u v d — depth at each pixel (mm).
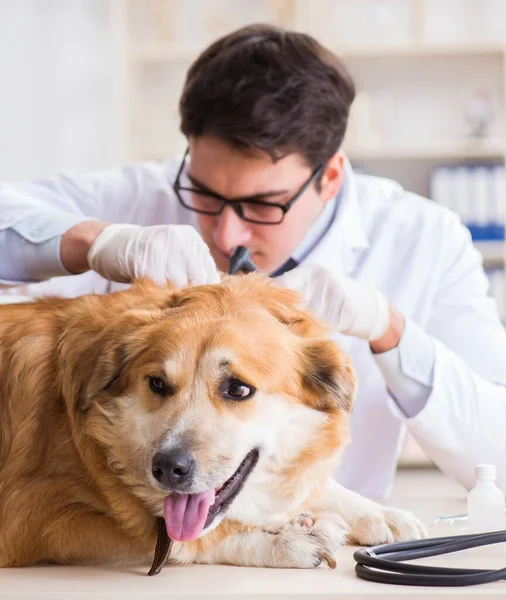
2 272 1708
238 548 1282
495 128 4551
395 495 2248
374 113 4508
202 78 1771
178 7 4707
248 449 1339
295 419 1396
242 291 1455
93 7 4664
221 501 1315
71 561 1317
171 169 2303
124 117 4492
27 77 4617
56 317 1462
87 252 1622
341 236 2119
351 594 1065
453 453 1785
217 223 1831
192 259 1565
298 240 1885
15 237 1688
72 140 4668
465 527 1506
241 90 1711
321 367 1406
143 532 1295
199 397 1324
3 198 1768
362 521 1417
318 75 1793
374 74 4621
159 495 1286
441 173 4348
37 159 4633
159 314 1387
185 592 1087
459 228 2322
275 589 1101
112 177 2299
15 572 1256
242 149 1709
